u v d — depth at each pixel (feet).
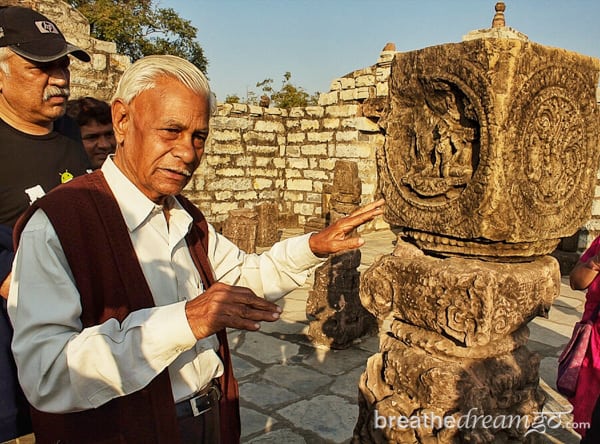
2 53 5.39
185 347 3.39
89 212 3.89
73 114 7.84
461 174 6.12
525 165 5.94
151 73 3.80
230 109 33.96
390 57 31.40
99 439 3.85
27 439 5.40
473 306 5.96
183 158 3.90
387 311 7.13
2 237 4.73
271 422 9.58
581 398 7.09
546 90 5.94
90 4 52.21
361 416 7.45
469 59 5.83
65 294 3.55
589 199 6.91
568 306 17.40
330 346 13.33
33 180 5.68
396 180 7.13
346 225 5.10
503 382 6.39
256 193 36.17
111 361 3.24
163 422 3.93
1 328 4.89
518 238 5.91
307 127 35.91
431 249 6.77
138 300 3.90
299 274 5.38
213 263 5.32
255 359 12.59
